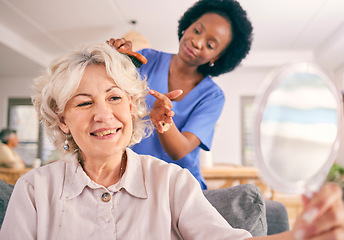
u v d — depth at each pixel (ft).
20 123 21.39
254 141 1.55
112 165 2.99
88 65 2.80
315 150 1.54
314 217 1.44
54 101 2.90
